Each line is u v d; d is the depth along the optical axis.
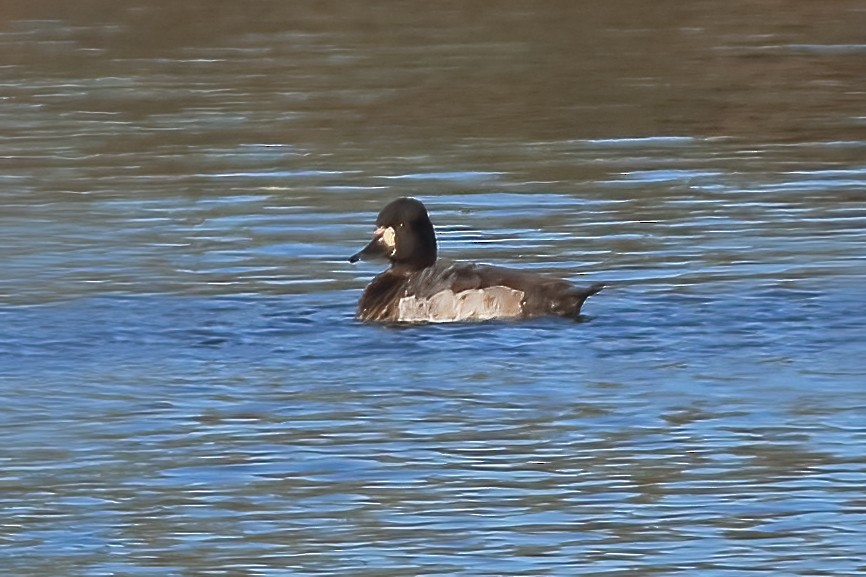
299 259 18.92
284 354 15.36
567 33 32.97
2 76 29.56
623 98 27.75
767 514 11.80
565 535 11.53
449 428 13.48
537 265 18.34
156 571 11.12
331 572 11.04
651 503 12.04
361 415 13.80
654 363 14.82
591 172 23.14
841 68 29.64
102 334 15.95
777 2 35.53
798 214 20.50
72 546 11.52
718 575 10.91
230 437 13.40
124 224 20.56
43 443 13.35
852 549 11.23
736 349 15.14
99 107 27.34
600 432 13.34
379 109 27.17
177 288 17.58
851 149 24.28
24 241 19.70
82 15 34.56
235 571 11.10
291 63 30.42
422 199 21.81
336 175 23.12
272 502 12.17
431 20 34.28
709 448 12.98
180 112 26.98
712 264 18.11
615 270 17.97
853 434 13.17
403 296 16.31
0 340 15.74
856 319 15.91
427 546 11.41
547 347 15.30
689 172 23.03
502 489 12.33
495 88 28.48
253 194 22.12
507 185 22.45
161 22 34.09
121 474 12.73
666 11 34.94
